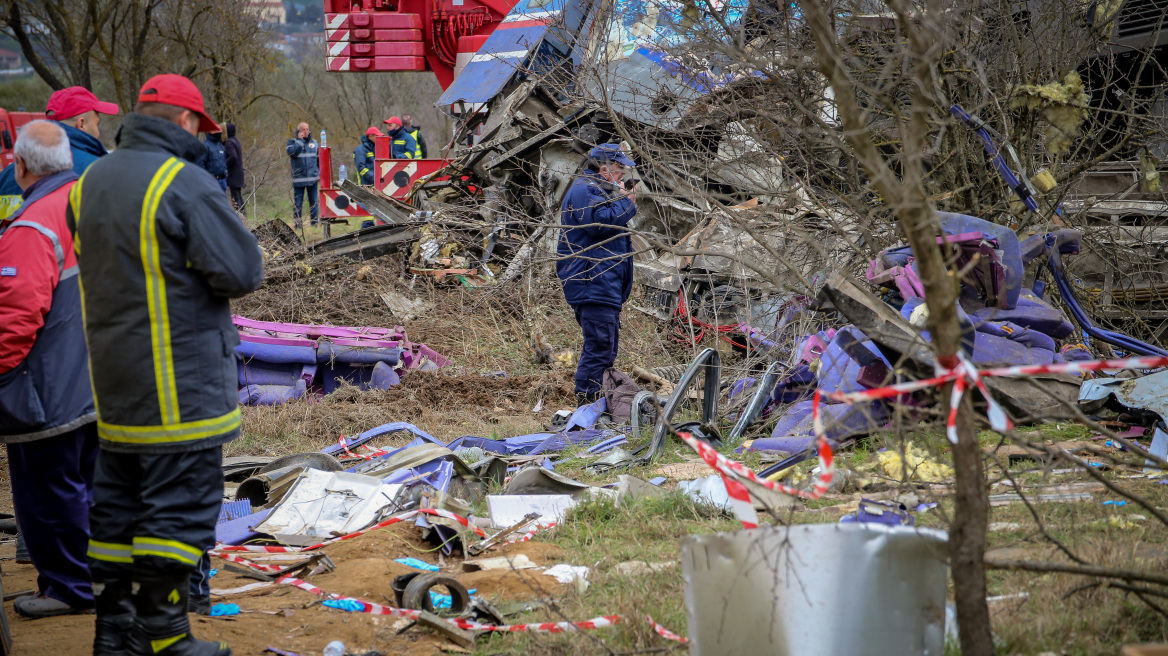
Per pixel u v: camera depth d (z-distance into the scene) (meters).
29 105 66.62
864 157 4.94
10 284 7.05
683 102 15.60
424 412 15.76
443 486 10.97
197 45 51.34
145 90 6.34
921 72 5.11
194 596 7.29
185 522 6.12
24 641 6.91
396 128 37.62
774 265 15.10
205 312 6.21
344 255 23.06
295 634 7.04
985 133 13.48
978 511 5.09
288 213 41.12
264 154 50.34
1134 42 16.42
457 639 6.77
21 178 7.76
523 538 9.40
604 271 13.77
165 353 6.05
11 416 7.21
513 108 22.89
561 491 10.69
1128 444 5.99
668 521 9.54
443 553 9.05
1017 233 14.31
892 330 11.12
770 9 13.36
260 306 20.41
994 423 5.33
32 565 9.16
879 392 5.40
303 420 15.09
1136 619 6.13
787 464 10.89
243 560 8.78
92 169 6.20
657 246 12.83
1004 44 15.02
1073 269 15.90
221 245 6.07
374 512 9.92
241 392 16.17
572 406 16.55
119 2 49.97
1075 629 6.09
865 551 5.14
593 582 7.89
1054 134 14.33
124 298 6.01
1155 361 5.26
